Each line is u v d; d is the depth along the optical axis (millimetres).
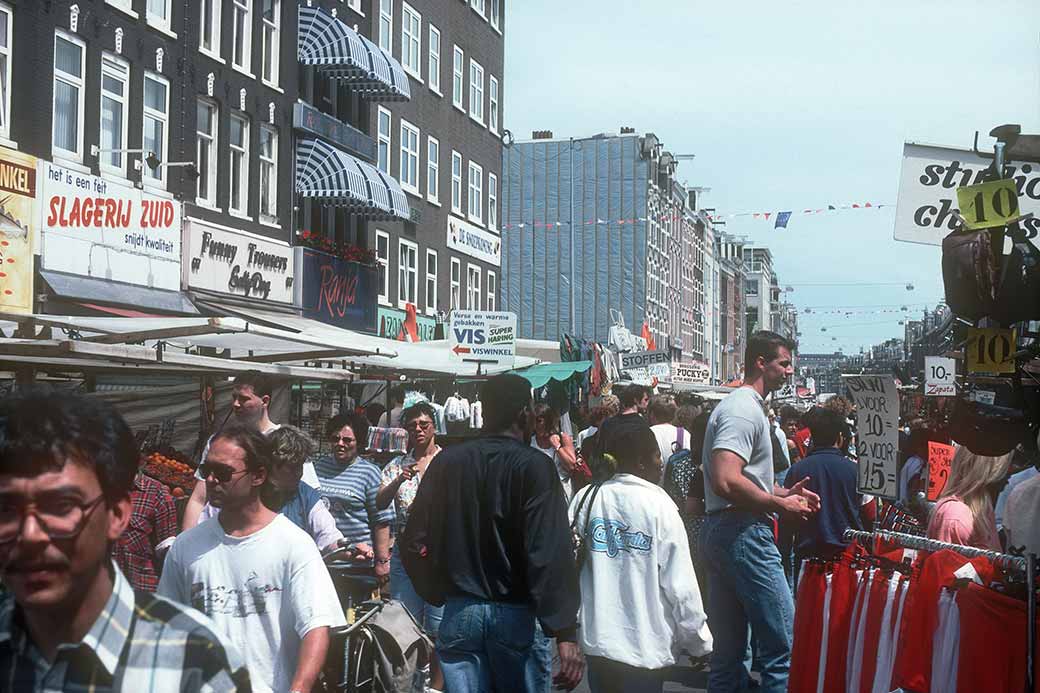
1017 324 7723
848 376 8438
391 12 42125
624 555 7379
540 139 97000
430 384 29766
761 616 8477
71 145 23906
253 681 5590
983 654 6570
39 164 21578
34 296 21688
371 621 6602
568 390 34750
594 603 7398
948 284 6957
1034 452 8086
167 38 27297
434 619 10320
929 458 10594
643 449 7523
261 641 5621
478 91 51625
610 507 7434
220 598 5641
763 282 196250
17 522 2516
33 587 2512
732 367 152750
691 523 12148
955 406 7281
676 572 7352
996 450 7184
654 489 7465
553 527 6652
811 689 8094
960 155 7848
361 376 18234
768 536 8531
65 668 2539
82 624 2582
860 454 8469
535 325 96250
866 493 8391
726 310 148875
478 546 6703
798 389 72938
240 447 5668
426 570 6797
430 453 11336
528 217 97000
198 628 2623
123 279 24391
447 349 20453
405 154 43406
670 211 105938
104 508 2598
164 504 8688
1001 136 7527
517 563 6684
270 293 31469
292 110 33562
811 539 10914
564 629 6574
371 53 35625
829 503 10844
